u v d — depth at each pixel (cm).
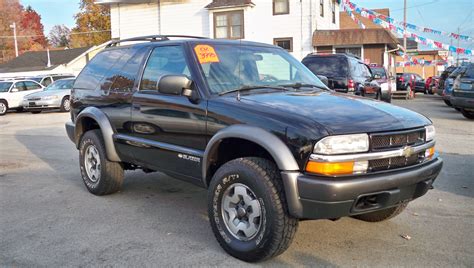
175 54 486
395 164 372
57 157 888
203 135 429
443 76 2034
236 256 391
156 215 512
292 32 2536
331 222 480
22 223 491
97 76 601
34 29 6675
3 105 2012
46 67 3875
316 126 351
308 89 478
